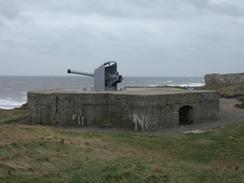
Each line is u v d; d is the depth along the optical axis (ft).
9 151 34.30
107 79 75.97
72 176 28.40
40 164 31.96
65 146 39.27
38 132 46.83
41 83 451.12
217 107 72.79
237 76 162.61
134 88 85.46
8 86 379.96
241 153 45.37
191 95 68.03
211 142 50.52
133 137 52.75
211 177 31.50
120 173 30.19
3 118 78.13
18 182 26.84
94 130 60.18
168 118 64.54
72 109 65.31
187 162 40.65
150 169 33.14
